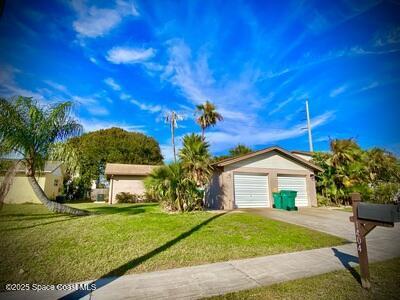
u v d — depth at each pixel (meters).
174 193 13.52
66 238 7.01
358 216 4.07
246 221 10.00
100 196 26.97
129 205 19.33
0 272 4.48
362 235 4.00
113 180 23.41
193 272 4.55
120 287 3.90
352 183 17.55
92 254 5.56
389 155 19.97
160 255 5.52
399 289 3.79
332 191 18.03
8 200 19.06
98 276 4.35
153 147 41.53
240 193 15.81
